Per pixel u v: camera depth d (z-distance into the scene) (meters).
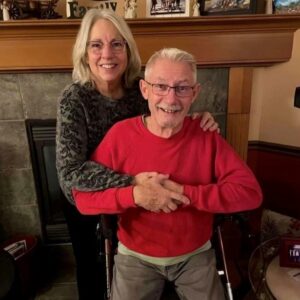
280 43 1.65
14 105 1.79
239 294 1.58
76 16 1.63
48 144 1.89
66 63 1.65
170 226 1.09
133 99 1.34
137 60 1.32
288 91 1.80
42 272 2.04
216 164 1.09
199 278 1.11
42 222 2.07
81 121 1.21
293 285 1.29
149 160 1.09
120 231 1.17
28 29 1.54
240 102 1.83
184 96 1.00
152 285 1.12
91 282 1.58
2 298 1.23
